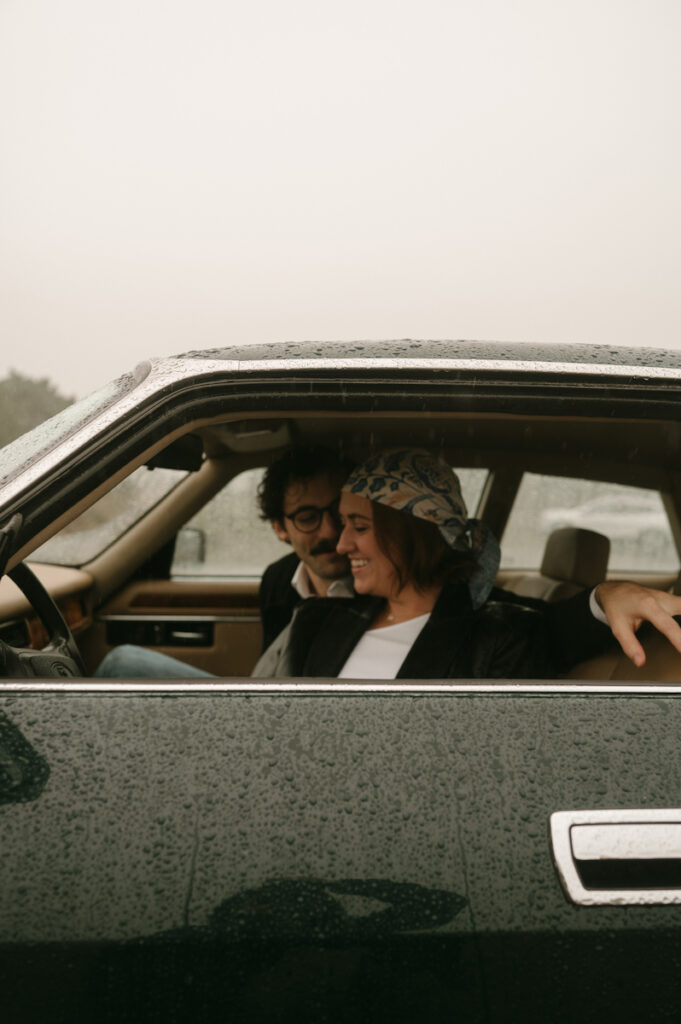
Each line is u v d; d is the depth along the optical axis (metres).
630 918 1.03
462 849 1.04
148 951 0.98
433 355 1.33
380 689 1.15
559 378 1.31
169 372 1.28
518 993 1.00
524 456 3.02
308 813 1.04
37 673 1.39
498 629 1.58
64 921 0.98
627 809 1.07
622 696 1.17
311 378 1.29
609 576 3.14
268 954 0.99
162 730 1.09
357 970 0.99
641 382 1.32
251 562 3.20
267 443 2.83
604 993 1.01
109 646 3.09
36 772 1.05
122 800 1.04
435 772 1.08
